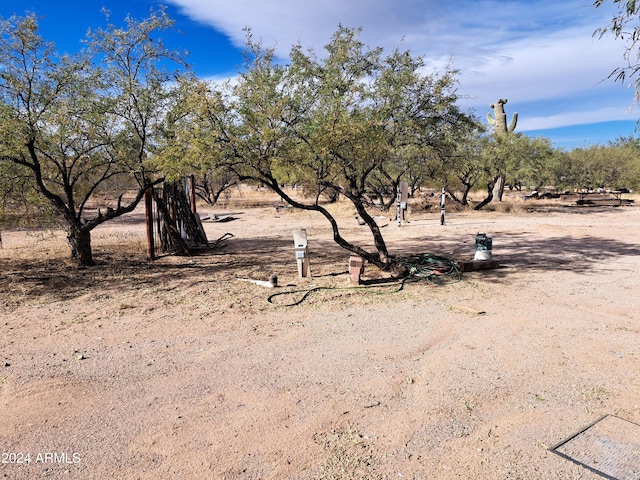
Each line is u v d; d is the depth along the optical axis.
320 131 7.99
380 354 5.44
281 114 7.95
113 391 4.56
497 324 6.49
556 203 31.20
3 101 8.81
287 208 29.23
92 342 5.92
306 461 3.41
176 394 4.49
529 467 3.31
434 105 10.11
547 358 5.27
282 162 8.14
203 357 5.41
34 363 5.24
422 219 22.12
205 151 7.62
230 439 3.71
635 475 3.19
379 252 10.05
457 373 4.90
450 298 7.88
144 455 3.51
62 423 3.97
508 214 24.14
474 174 26.48
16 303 7.71
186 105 8.14
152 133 10.45
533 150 25.39
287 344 5.81
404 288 8.62
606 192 34.66
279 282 9.25
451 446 3.58
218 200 38.41
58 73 9.25
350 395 4.44
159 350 5.64
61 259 11.55
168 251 13.21
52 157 10.24
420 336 6.04
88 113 9.38
